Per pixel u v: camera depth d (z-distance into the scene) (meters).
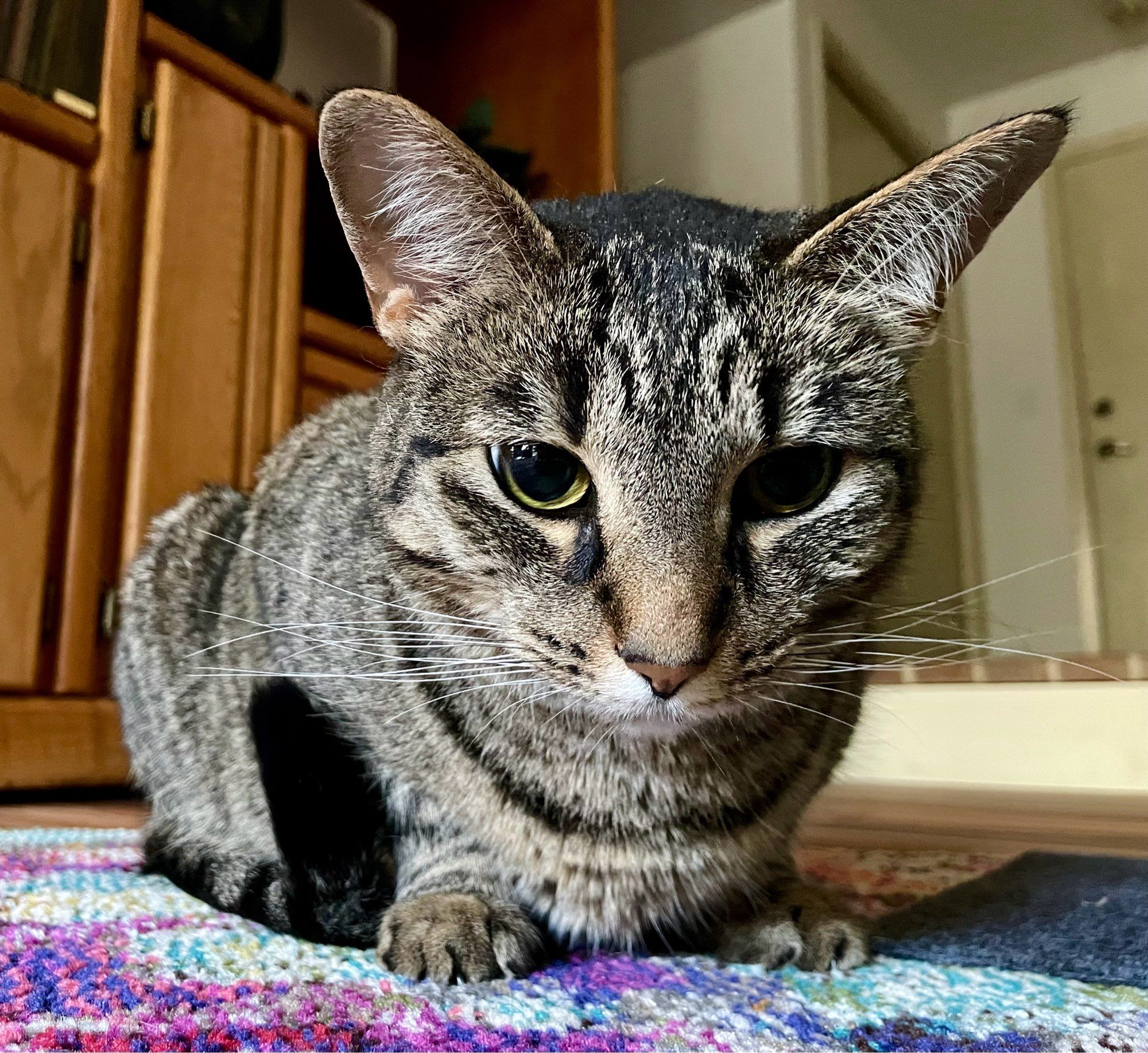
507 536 0.20
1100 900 0.24
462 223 0.21
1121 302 0.98
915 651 0.29
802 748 0.23
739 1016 0.17
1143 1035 0.16
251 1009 0.16
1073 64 0.97
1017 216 1.03
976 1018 0.17
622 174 0.85
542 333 0.20
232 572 0.29
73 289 0.44
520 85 0.70
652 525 0.19
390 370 0.24
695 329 0.20
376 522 0.23
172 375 0.46
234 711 0.26
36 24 0.43
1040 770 0.59
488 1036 0.16
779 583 0.21
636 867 0.21
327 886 0.21
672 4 0.80
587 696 0.20
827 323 0.21
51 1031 0.15
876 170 0.92
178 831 0.28
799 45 0.78
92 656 0.43
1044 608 0.98
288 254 0.51
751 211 0.27
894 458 0.22
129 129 0.45
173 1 0.48
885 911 0.25
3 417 0.41
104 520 0.44
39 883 0.25
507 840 0.21
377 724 0.23
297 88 0.69
